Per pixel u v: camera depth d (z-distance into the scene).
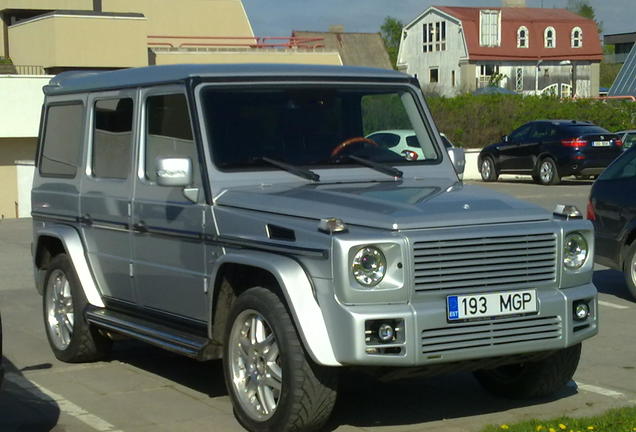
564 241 6.19
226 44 43.41
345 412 6.83
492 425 6.35
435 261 5.81
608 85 106.00
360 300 5.69
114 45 34.88
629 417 6.44
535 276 6.11
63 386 7.71
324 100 7.32
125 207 7.62
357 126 7.38
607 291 11.84
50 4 39.16
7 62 36.75
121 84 7.83
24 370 8.13
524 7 85.88
